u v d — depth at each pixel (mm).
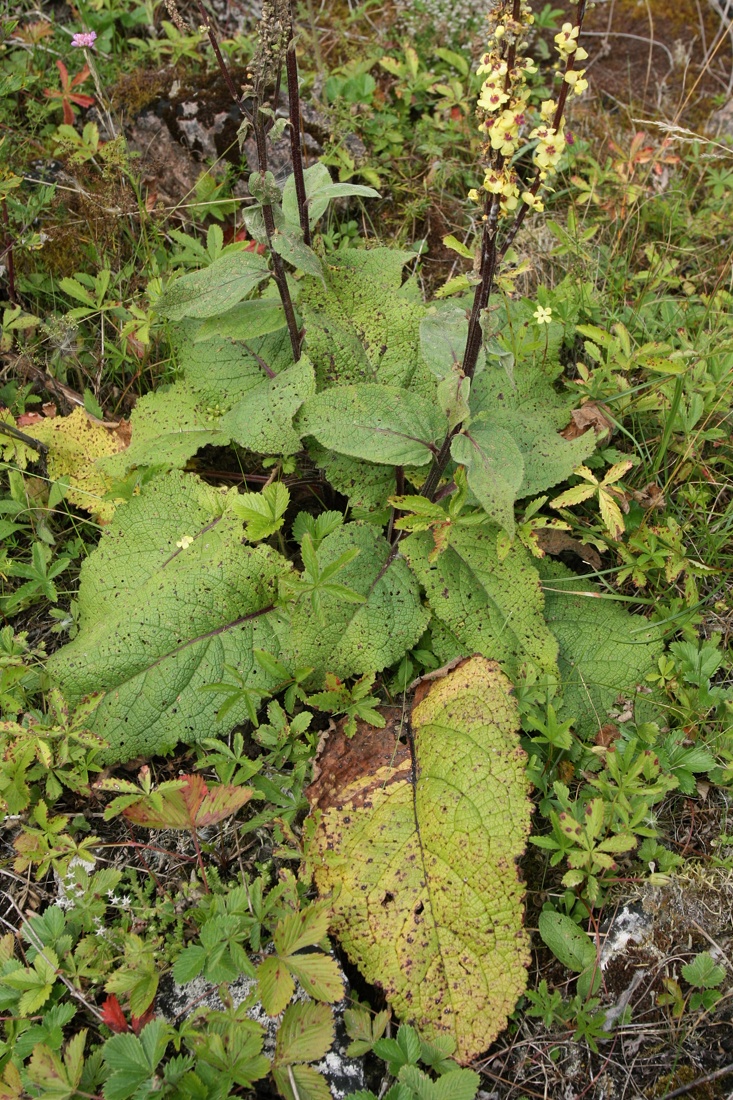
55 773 769
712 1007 712
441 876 731
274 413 813
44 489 941
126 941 692
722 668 867
